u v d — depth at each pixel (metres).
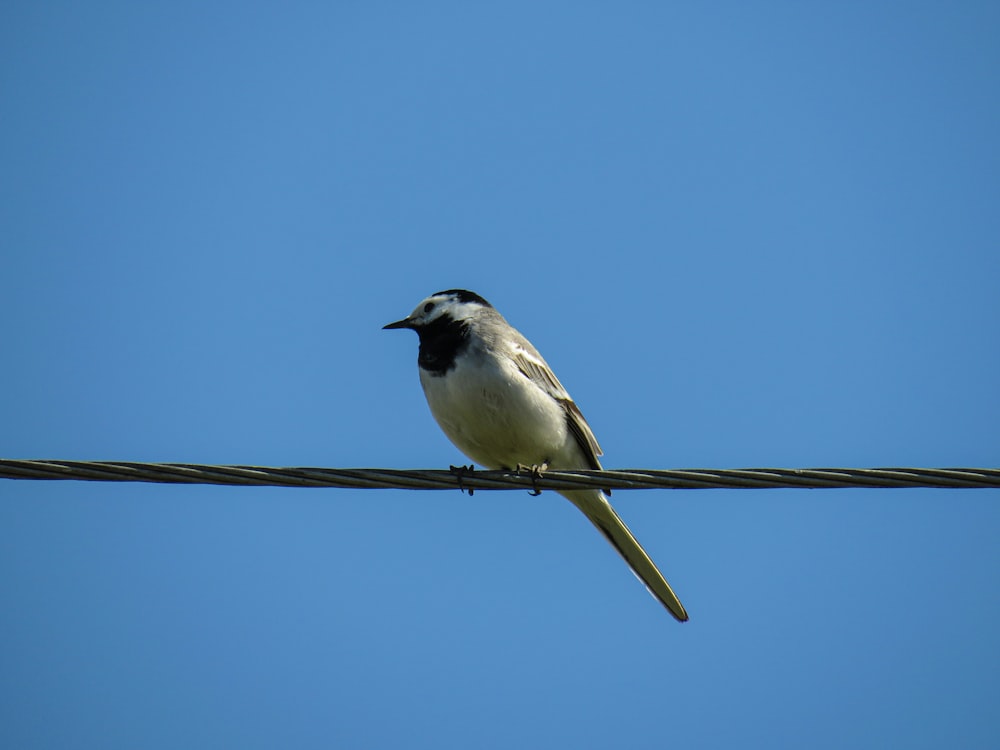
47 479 8.70
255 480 9.06
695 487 9.41
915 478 8.93
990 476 8.86
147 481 8.86
